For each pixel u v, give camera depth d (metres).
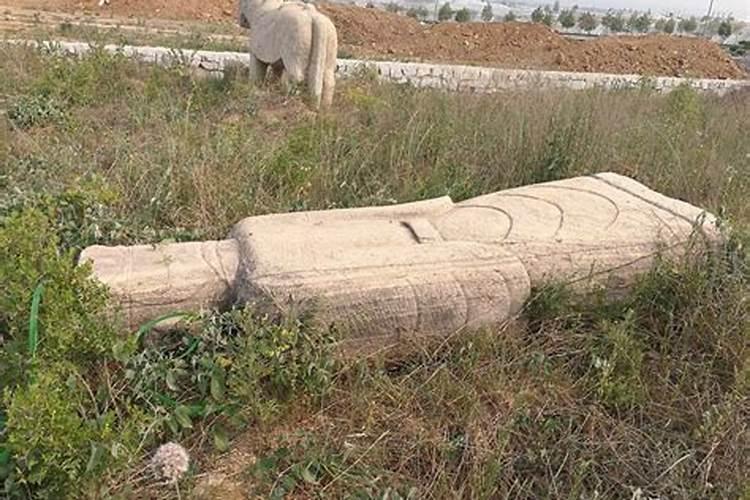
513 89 7.14
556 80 9.27
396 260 2.80
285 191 4.28
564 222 3.24
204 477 2.27
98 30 11.52
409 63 10.23
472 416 2.52
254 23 7.47
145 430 2.24
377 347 2.80
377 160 4.96
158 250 2.84
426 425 2.52
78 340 2.32
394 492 2.20
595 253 3.11
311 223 3.10
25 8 15.46
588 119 5.53
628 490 2.28
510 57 15.08
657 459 2.39
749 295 2.98
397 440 2.45
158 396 2.41
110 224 3.49
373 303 2.71
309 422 2.52
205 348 2.55
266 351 2.48
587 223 3.25
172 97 6.42
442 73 9.54
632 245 3.16
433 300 2.79
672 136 5.74
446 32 15.90
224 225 3.85
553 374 2.77
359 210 3.22
